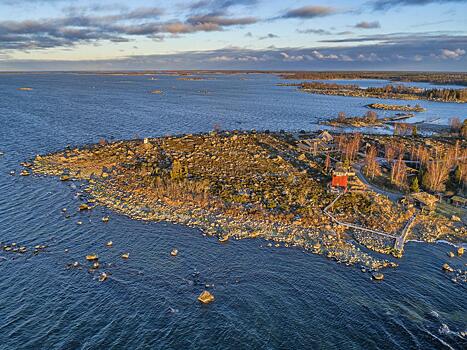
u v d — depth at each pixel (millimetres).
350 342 66125
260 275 84125
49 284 78938
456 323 71125
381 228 105688
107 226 104500
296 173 145125
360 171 150000
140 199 121812
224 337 66500
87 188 131250
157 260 88875
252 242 97625
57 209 114312
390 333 68312
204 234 101125
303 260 90188
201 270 85375
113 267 85562
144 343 64750
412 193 128000
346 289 80125
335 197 122812
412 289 80688
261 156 163875
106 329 67562
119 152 170250
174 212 113125
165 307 73375
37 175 144750
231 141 185000
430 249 96875
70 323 68625
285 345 65188
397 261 91062
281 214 111562
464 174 137875
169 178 136750
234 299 76125
